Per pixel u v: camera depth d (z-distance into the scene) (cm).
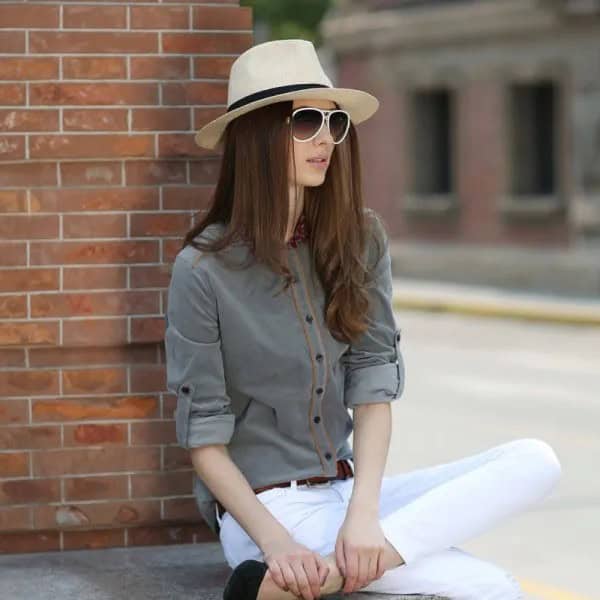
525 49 3656
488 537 1012
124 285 741
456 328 2909
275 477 621
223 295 607
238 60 620
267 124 602
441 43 3900
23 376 739
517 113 3750
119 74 736
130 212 740
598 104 3472
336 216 616
